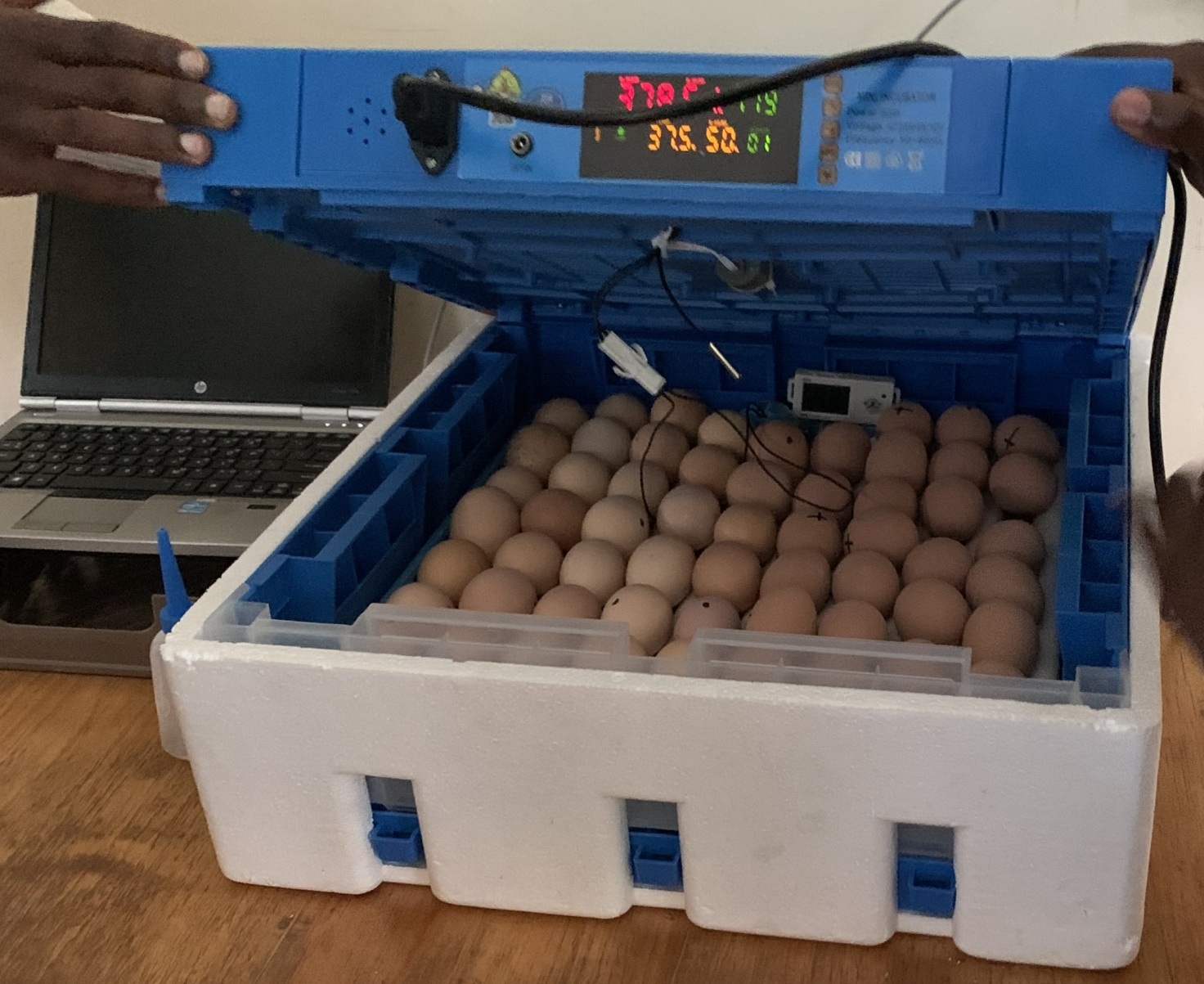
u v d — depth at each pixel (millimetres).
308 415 893
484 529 733
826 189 447
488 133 468
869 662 529
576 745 520
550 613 649
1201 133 406
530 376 898
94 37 478
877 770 493
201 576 756
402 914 591
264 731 550
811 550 696
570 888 564
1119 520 626
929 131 435
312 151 483
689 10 875
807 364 845
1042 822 489
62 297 921
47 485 820
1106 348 779
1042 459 756
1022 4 824
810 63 435
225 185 498
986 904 518
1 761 715
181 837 651
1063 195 428
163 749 725
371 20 931
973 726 475
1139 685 482
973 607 655
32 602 791
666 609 659
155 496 803
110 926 589
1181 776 664
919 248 549
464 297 796
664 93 456
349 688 530
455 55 469
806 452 797
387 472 731
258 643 551
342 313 898
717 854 535
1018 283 646
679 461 806
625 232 565
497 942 570
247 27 953
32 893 612
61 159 560
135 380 910
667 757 513
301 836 579
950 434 788
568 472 781
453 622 552
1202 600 439
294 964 562
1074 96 420
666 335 848
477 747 531
